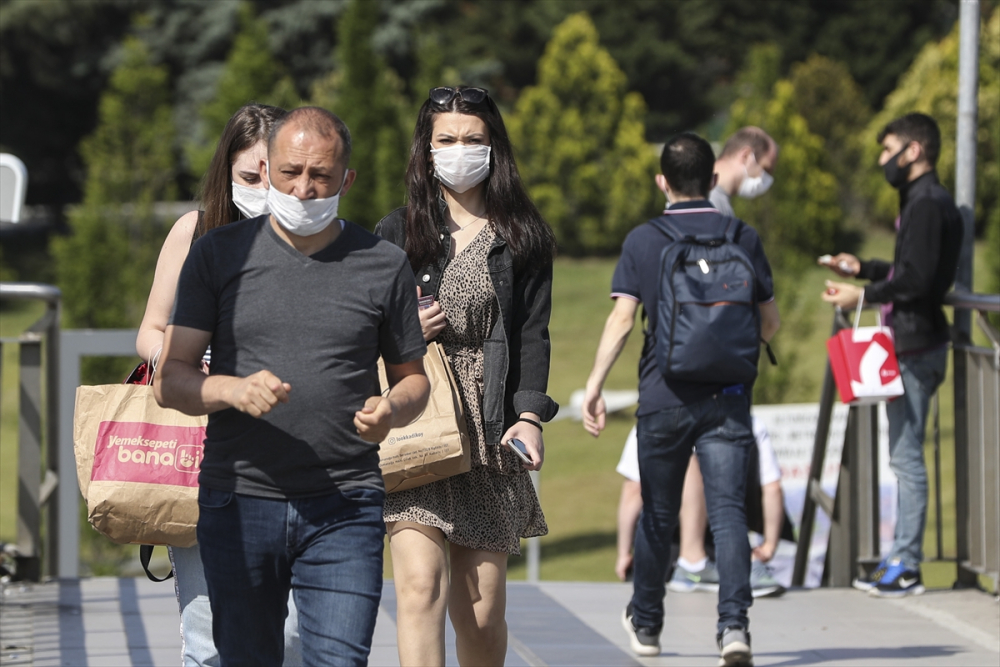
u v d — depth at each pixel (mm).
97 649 15453
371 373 8969
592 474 52719
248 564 8820
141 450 10094
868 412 21000
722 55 143750
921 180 19094
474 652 11305
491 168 11406
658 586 15852
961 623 17891
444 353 11125
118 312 45531
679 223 15555
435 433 10648
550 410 11188
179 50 116500
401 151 58562
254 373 8609
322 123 8539
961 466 20172
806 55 138625
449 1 134500
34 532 19312
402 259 9125
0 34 115312
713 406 14984
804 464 27859
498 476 11242
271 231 8906
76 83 120500
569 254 103812
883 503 25109
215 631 9156
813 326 46688
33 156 125750
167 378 8609
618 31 136000
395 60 116875
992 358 19219
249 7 62844
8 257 113625
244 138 10492
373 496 8961
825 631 17609
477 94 11391
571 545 41844
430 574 10719
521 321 11430
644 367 15555
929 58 97438
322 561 8789
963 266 20672
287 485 8719
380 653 15672
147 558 10812
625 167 101250
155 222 51188
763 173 20406
